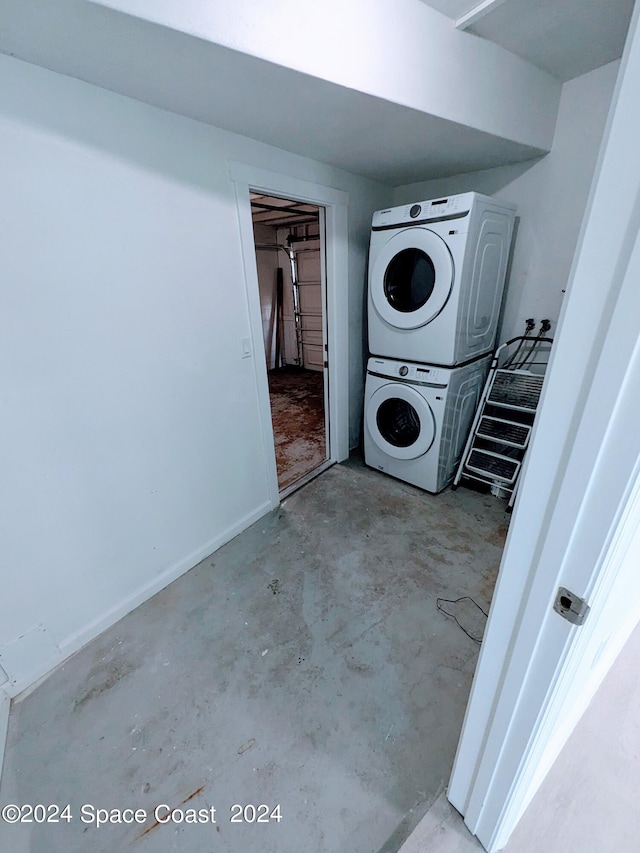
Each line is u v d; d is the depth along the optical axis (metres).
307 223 5.17
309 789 1.08
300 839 0.99
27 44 0.95
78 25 0.86
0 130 1.04
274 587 1.79
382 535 2.12
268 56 1.01
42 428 1.28
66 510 1.40
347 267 2.47
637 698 1.27
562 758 1.12
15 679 1.36
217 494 1.98
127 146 1.29
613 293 0.40
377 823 1.01
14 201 1.09
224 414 1.90
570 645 0.59
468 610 1.64
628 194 0.37
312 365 5.95
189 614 1.67
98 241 1.29
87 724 1.27
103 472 1.48
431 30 1.30
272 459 2.26
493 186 2.31
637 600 1.14
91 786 1.11
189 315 1.62
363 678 1.38
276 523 2.25
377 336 2.42
